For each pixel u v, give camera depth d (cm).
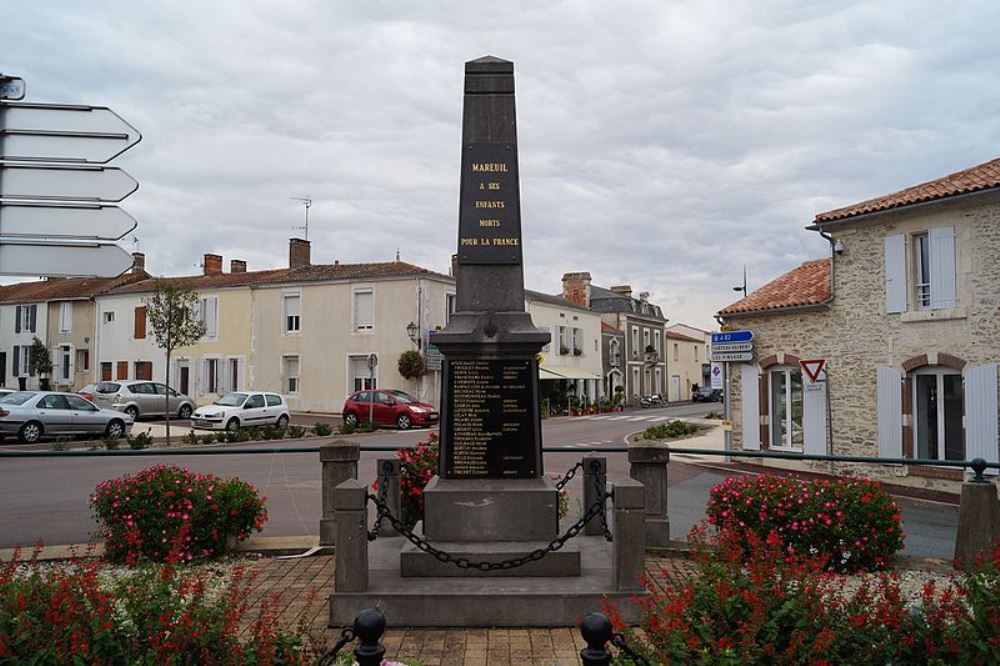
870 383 1700
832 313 1784
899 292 1634
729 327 2042
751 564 376
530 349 672
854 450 1728
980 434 1481
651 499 819
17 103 234
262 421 2692
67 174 234
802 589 345
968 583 369
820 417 1794
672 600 359
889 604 349
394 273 3291
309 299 3494
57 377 4147
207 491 780
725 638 313
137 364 3888
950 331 1540
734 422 2028
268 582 686
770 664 313
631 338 5566
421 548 575
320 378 3453
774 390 1953
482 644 519
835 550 752
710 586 356
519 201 699
